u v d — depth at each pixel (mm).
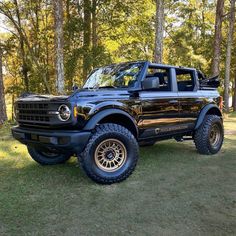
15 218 3512
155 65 5562
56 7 12055
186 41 26547
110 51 21141
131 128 5105
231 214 3609
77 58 17547
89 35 18109
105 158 4668
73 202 3971
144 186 4574
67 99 4363
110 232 3191
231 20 20266
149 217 3531
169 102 5652
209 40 27156
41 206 3840
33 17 22484
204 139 6461
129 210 3723
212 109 6852
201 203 3928
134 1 18609
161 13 11688
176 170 5402
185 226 3311
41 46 22422
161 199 4062
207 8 28438
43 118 4562
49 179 4895
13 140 8305
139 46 23969
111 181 4625
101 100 4625
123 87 5273
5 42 22219
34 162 5973
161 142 8000
